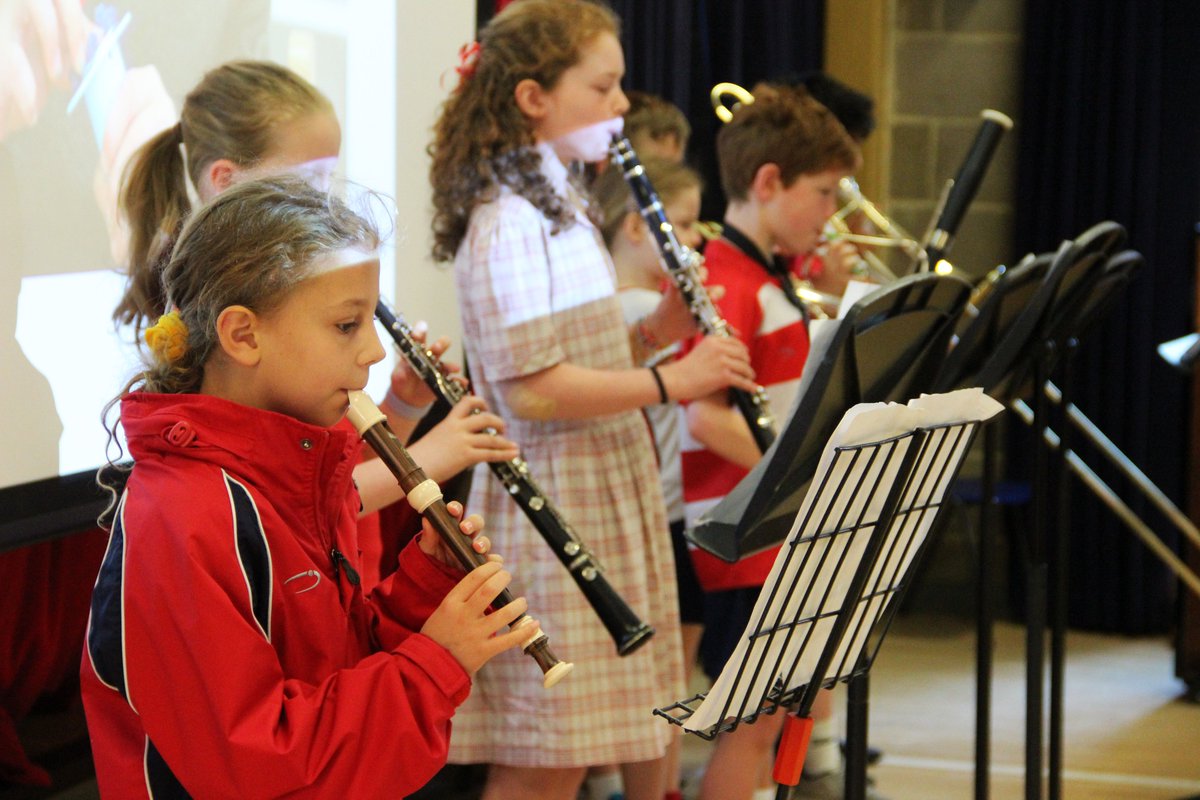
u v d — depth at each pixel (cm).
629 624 287
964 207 412
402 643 200
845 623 208
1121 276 373
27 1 279
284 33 350
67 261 291
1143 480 637
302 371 191
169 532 179
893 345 250
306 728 179
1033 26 709
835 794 454
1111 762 525
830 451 187
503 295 311
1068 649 682
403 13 394
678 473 435
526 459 323
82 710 354
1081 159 707
